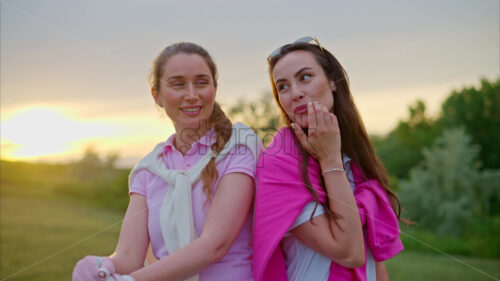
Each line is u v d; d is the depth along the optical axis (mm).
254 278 911
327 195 931
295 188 925
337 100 1051
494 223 5766
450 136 7770
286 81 976
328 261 926
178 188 906
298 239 953
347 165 1062
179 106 926
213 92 953
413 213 6285
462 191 6773
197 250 825
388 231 991
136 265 915
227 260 924
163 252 911
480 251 4500
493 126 8398
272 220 910
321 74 987
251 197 942
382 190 1051
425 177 6816
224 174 927
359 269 935
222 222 863
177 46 939
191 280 862
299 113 971
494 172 7266
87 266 805
